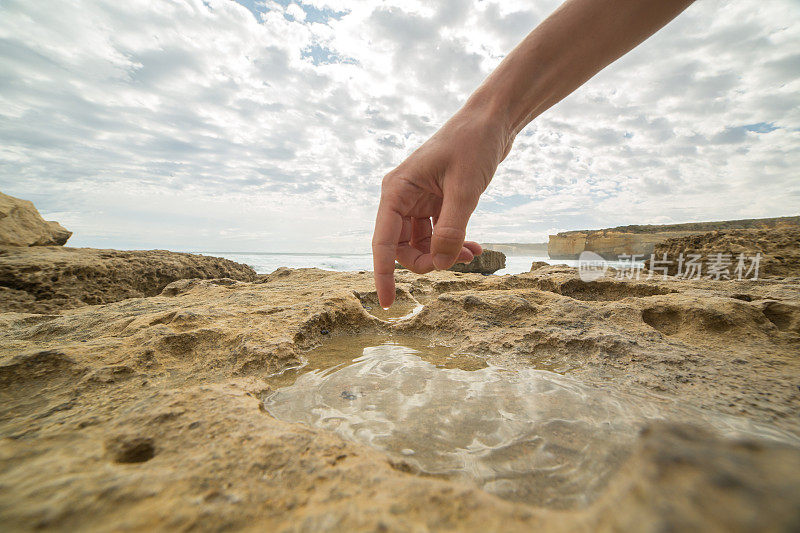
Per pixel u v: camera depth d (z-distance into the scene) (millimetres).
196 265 1418
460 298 404
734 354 281
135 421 166
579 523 61
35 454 141
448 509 91
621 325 343
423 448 166
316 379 257
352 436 178
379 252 225
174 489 112
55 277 968
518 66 202
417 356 311
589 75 214
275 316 380
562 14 199
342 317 405
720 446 57
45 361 253
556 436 174
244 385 224
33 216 1350
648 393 223
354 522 88
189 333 321
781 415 190
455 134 202
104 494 108
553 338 317
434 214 251
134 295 1124
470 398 219
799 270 723
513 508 88
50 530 94
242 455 134
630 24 192
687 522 45
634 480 57
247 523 96
